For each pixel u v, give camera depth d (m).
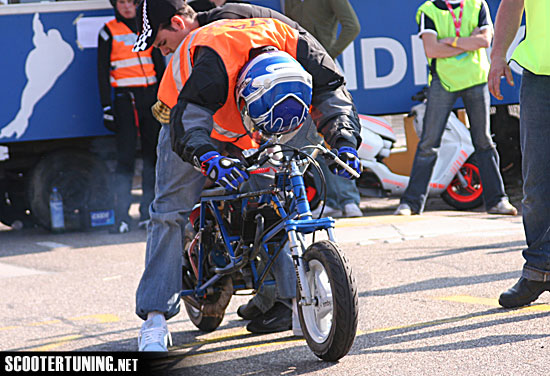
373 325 8.55
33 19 18.38
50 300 11.59
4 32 18.28
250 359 7.59
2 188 19.05
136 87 18.06
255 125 6.90
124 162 18.27
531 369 6.45
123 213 18.69
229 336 8.83
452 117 18.72
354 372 6.76
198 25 7.67
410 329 8.20
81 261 14.95
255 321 8.82
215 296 8.52
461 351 7.16
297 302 7.47
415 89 19.33
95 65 18.62
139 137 19.06
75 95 18.61
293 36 7.28
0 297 12.02
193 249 8.38
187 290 8.34
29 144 18.89
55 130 18.56
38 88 18.48
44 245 17.20
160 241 7.82
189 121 6.80
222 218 7.89
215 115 7.21
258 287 7.98
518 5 9.05
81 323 9.93
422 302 9.48
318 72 7.28
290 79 6.71
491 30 16.50
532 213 8.63
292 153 7.75
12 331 9.69
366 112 19.23
